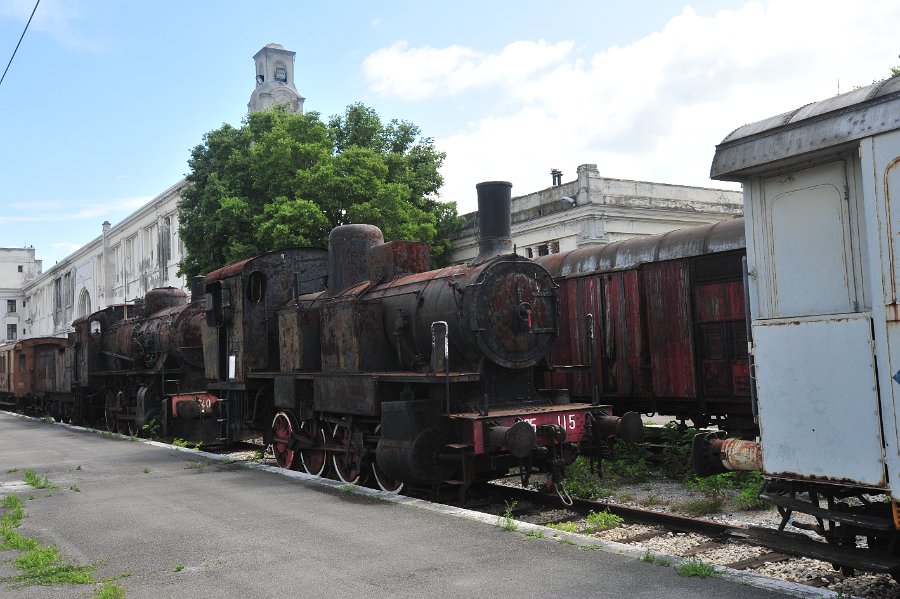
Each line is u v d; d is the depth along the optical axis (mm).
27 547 6852
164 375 18531
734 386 11125
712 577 5328
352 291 11477
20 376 32094
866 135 4672
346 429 10914
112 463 12828
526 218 28391
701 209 27484
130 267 53719
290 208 24562
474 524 7223
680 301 11969
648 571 5527
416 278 10641
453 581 5469
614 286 13008
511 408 9422
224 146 28297
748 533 5562
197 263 28312
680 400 12242
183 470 11633
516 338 9555
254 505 8562
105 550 6723
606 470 11078
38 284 78875
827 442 4949
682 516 7855
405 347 10352
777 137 5273
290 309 12375
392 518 7629
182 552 6555
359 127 30516
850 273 5027
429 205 31922
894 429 4527
